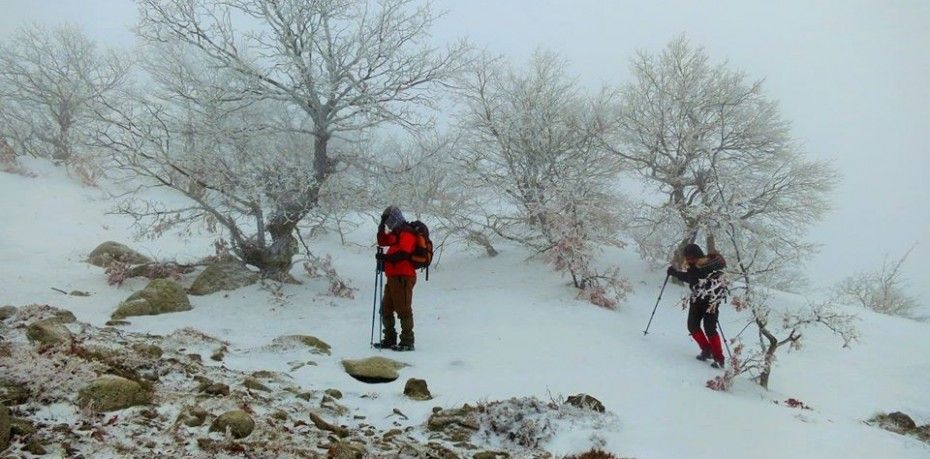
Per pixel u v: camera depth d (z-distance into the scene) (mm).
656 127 17266
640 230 17141
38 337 5426
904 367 11289
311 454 3982
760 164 17422
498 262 16500
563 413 5551
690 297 9484
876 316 15633
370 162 13484
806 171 17031
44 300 9164
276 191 12211
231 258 12586
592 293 12969
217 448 3754
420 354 8375
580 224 14586
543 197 15430
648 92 17875
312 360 7469
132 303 9094
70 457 3281
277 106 15266
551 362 8320
